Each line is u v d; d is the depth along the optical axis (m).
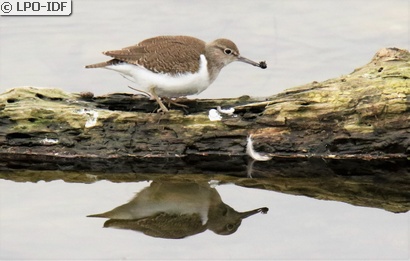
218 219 13.10
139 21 19.58
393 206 13.41
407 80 14.68
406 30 19.00
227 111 15.09
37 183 14.32
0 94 15.36
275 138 14.95
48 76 17.69
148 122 15.02
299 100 14.83
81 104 15.48
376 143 14.70
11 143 15.10
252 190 14.12
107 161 15.05
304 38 19.02
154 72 14.84
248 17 19.81
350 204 13.48
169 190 14.17
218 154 15.08
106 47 18.55
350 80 15.07
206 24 19.44
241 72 18.11
